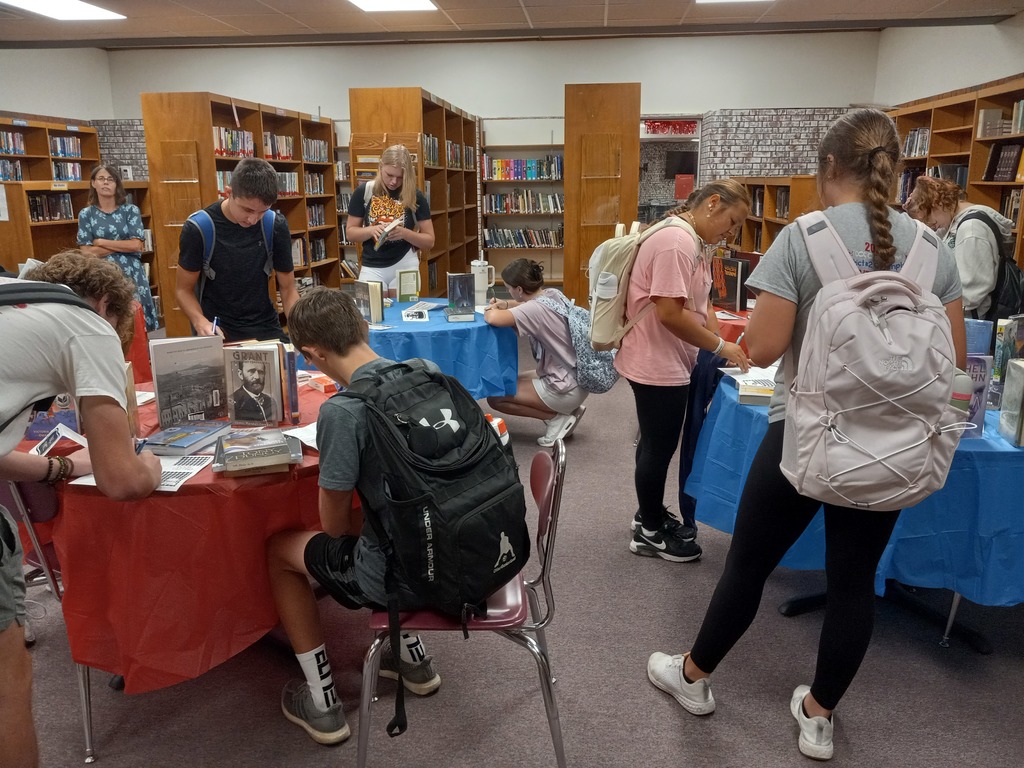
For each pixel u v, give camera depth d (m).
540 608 2.57
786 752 1.88
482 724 2.00
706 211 2.58
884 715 2.01
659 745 1.91
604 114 6.59
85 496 1.70
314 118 8.56
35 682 2.20
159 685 1.79
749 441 2.29
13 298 1.34
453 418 1.64
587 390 4.26
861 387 1.46
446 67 9.59
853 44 9.18
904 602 2.50
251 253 3.36
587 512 3.40
